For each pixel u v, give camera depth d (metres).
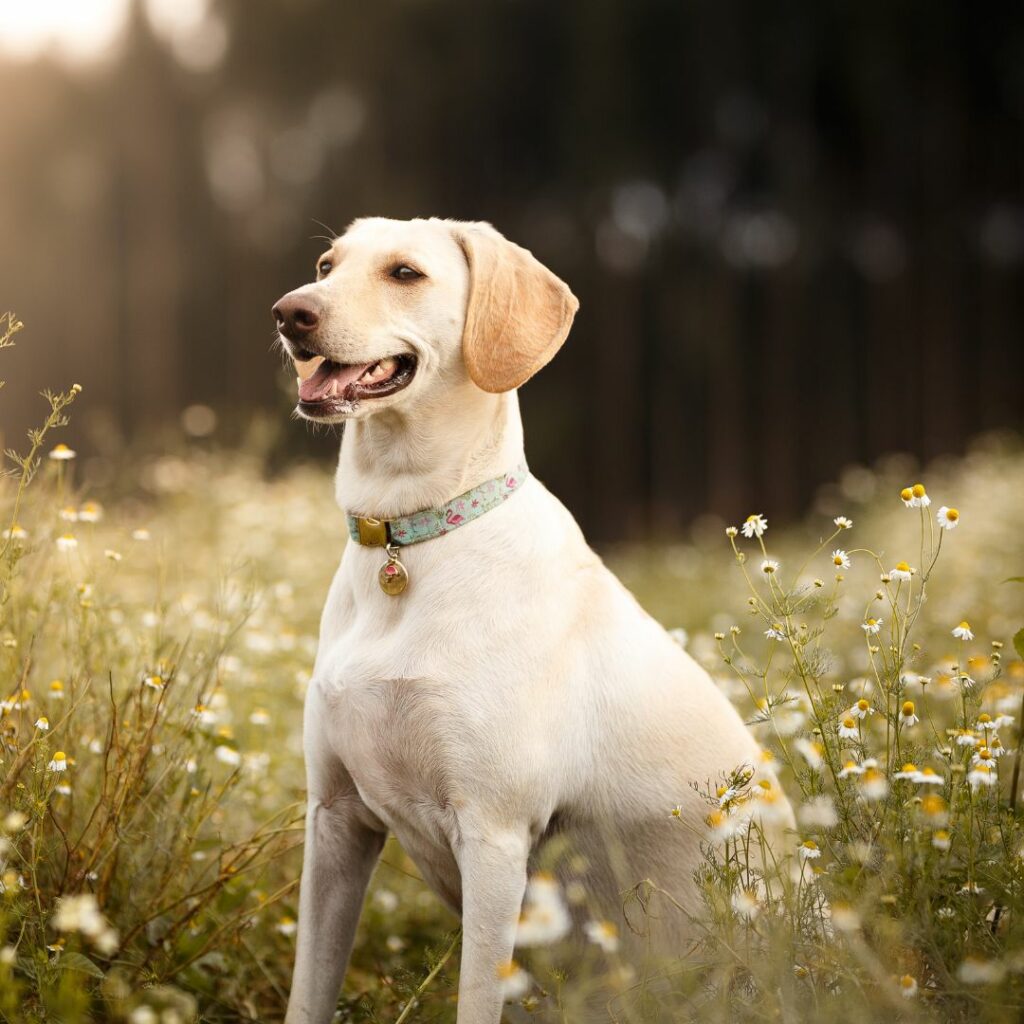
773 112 22.05
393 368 2.96
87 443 20.72
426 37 22.83
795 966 2.34
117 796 2.87
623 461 22.41
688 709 2.97
